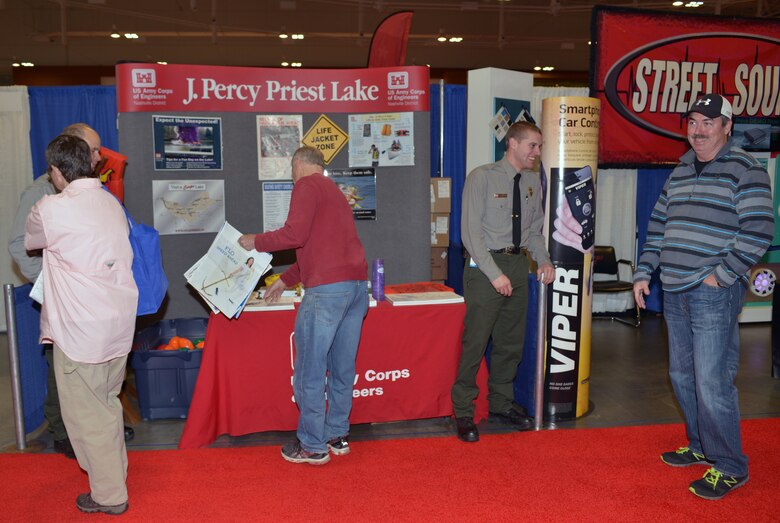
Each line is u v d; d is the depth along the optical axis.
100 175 3.59
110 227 2.52
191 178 3.93
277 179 4.02
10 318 3.31
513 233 3.47
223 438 3.49
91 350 2.47
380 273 3.54
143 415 3.82
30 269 2.96
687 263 2.79
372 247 4.11
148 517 2.60
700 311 2.77
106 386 2.58
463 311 3.57
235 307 3.13
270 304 3.44
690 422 3.08
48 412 3.25
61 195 2.48
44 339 2.57
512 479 2.94
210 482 2.91
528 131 3.36
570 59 13.10
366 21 11.36
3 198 5.86
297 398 3.07
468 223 3.37
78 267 2.44
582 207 3.66
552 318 3.73
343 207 3.02
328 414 3.22
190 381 3.81
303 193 2.90
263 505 2.69
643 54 5.85
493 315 3.44
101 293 2.47
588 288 3.77
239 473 3.01
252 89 3.94
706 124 2.70
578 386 3.82
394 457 3.19
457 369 3.61
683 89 5.95
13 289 3.33
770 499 2.76
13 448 3.39
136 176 3.84
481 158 4.76
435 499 2.75
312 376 2.99
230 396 3.43
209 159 3.93
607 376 4.82
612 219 6.76
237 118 3.95
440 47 12.72
